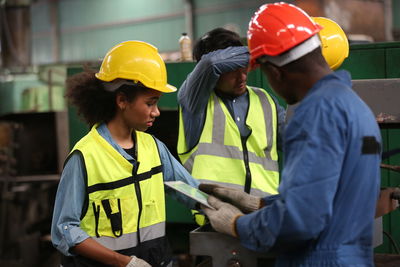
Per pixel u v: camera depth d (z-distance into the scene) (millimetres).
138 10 11945
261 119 2436
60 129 5922
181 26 11344
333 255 1456
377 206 1802
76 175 1856
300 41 1506
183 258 3805
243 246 1673
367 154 1463
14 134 6012
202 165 2389
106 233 1894
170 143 3650
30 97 6148
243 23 10531
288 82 1558
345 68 3029
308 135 1416
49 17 13125
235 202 1736
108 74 1935
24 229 5879
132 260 1822
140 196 1947
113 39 12305
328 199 1381
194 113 2410
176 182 1887
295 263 1509
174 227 3803
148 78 1924
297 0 8750
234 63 2264
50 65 6219
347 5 8500
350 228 1461
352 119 1439
